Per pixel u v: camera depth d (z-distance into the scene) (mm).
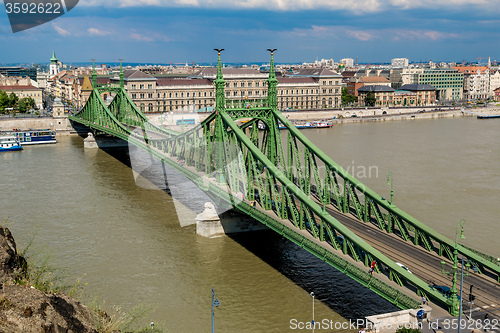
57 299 19625
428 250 49219
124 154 129500
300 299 48250
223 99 64312
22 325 17312
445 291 39562
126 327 25703
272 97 67188
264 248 61438
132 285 50688
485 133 175250
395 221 53094
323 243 49219
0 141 139750
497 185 91000
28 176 101625
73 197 83312
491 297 39844
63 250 59438
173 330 42656
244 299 48281
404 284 41656
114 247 60719
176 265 55938
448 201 79438
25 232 65750
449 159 118750
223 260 57406
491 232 64625
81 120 160750
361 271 41656
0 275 19406
